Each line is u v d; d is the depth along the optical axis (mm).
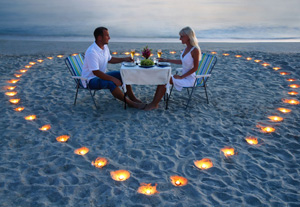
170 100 4895
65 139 3545
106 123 4012
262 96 5074
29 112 4355
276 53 8602
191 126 3938
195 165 3035
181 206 2430
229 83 5801
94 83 4324
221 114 4344
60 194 2555
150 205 2441
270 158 3170
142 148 3375
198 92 5285
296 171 2943
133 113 4352
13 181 2730
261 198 2541
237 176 2859
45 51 9102
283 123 4016
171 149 3354
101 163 3045
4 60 7656
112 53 8641
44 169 2934
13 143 3447
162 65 4238
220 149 3357
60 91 5273
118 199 2504
